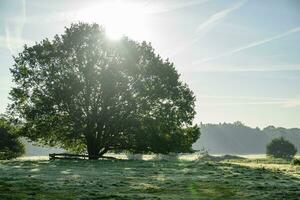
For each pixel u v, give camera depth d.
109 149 59.16
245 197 17.06
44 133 57.34
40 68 56.19
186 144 59.81
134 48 55.75
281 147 156.75
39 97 55.19
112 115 55.91
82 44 54.97
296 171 32.53
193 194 17.91
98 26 55.72
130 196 16.94
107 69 54.62
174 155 113.62
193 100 59.81
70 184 20.98
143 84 55.78
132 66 54.94
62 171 30.42
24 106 56.62
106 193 17.83
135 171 31.31
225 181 23.48
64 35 55.59
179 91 59.12
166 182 22.67
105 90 54.66
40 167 35.12
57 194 17.22
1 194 16.73
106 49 54.97
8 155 87.88
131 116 55.84
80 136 57.94
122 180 23.75
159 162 46.62
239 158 112.81
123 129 56.19
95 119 55.81
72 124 56.75
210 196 17.31
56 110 55.06
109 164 41.16
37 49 55.75
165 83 57.69
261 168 35.75
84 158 54.12
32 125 57.12
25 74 55.97
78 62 54.78
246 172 30.91
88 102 55.31
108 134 57.12
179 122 59.25
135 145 57.97
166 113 57.88
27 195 16.67
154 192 18.52
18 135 58.34
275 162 69.12
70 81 52.72
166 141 57.47
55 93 52.75
